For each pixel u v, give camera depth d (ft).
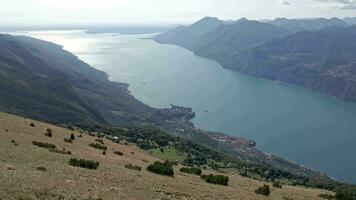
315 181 545.85
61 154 184.24
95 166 158.71
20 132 243.81
